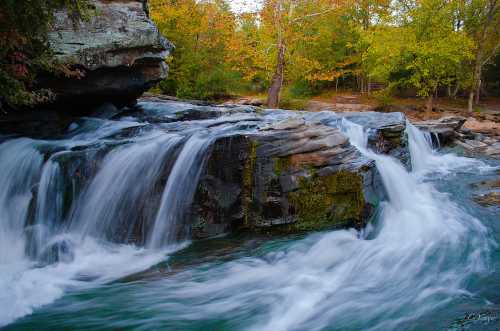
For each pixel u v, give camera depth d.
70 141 9.03
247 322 4.70
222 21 22.62
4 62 5.89
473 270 5.73
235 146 7.17
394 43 20.94
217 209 7.15
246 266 6.06
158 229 7.25
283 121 7.95
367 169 7.18
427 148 14.56
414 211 8.03
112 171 7.64
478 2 23.80
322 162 7.07
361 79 30.55
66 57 8.21
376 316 4.67
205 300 5.18
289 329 4.53
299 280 5.62
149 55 9.88
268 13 20.62
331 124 11.64
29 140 8.92
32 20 5.82
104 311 4.93
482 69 26.72
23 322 4.70
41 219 7.34
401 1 22.20
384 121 11.68
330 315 4.76
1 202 7.61
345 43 29.00
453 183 10.48
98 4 9.30
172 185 7.43
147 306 5.04
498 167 12.54
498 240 6.75
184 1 25.08
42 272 6.00
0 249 6.69
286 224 6.99
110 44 9.02
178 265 6.21
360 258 6.18
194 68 26.19
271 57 21.48
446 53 19.81
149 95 17.33
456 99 28.42
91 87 9.53
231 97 28.53
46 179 7.52
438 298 4.98
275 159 7.04
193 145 7.53
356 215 6.99
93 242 7.07
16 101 6.47
